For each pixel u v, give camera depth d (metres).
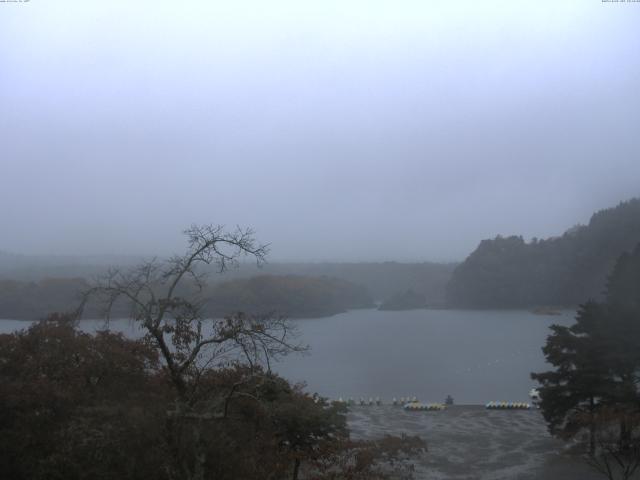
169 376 20.12
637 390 35.75
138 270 19.53
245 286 119.75
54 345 24.66
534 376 37.09
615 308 35.72
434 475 32.72
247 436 19.77
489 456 37.19
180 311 21.52
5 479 19.16
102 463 18.52
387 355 98.56
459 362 91.44
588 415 29.11
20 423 20.03
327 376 79.25
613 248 144.75
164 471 18.14
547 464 34.03
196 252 17.44
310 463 22.16
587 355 34.56
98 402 22.28
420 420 50.09
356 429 46.16
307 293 159.75
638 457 28.72
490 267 181.12
